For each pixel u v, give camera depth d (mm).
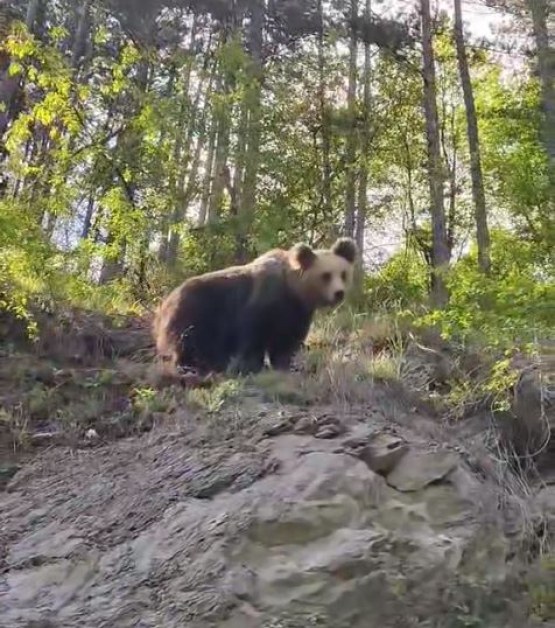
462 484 6340
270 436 6617
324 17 21828
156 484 6219
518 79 23094
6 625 5047
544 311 6973
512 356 8227
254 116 15898
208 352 8914
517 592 5922
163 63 17953
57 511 6191
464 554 5863
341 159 18125
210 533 5605
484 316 7250
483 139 22469
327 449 6328
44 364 8805
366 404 7375
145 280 13953
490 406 7730
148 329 10742
